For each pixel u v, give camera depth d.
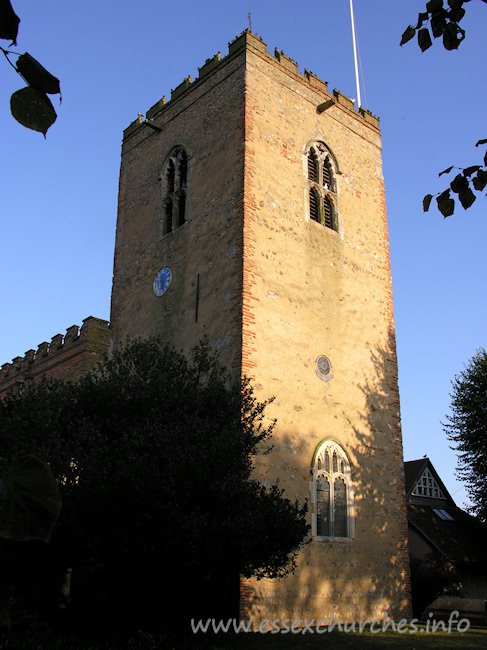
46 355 32.06
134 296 26.11
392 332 26.25
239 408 16.70
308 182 24.77
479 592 35.53
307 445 21.02
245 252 21.20
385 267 27.09
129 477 13.37
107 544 13.28
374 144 29.06
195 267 23.22
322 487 21.11
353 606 20.58
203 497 14.00
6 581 13.50
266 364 20.59
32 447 13.92
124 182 29.33
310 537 19.95
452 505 42.31
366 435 23.39
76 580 17.89
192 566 13.30
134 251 27.06
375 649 15.25
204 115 25.31
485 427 35.28
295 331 21.98
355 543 21.44
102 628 14.29
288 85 25.34
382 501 23.09
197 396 16.64
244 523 13.67
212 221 23.06
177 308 23.50
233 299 20.95
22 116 2.87
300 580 19.22
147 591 14.31
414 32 6.70
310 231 24.02
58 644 12.87
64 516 13.15
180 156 26.14
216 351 20.86
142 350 17.80
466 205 7.16
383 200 28.42
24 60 2.78
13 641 12.74
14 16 2.65
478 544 37.53
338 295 24.27
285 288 22.16
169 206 26.22
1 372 36.03
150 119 28.80
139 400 16.23
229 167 23.05
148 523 13.30
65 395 16.70
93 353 28.80
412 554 36.31
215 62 25.52
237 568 14.54
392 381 25.41
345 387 23.20
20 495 2.54
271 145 23.64
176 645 14.03
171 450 14.06
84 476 13.72
